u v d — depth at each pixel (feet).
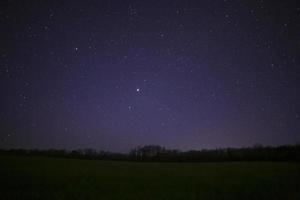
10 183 76.48
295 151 207.92
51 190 68.44
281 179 87.71
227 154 224.94
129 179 95.40
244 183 82.74
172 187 78.18
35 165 135.44
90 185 79.56
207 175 110.01
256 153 219.20
